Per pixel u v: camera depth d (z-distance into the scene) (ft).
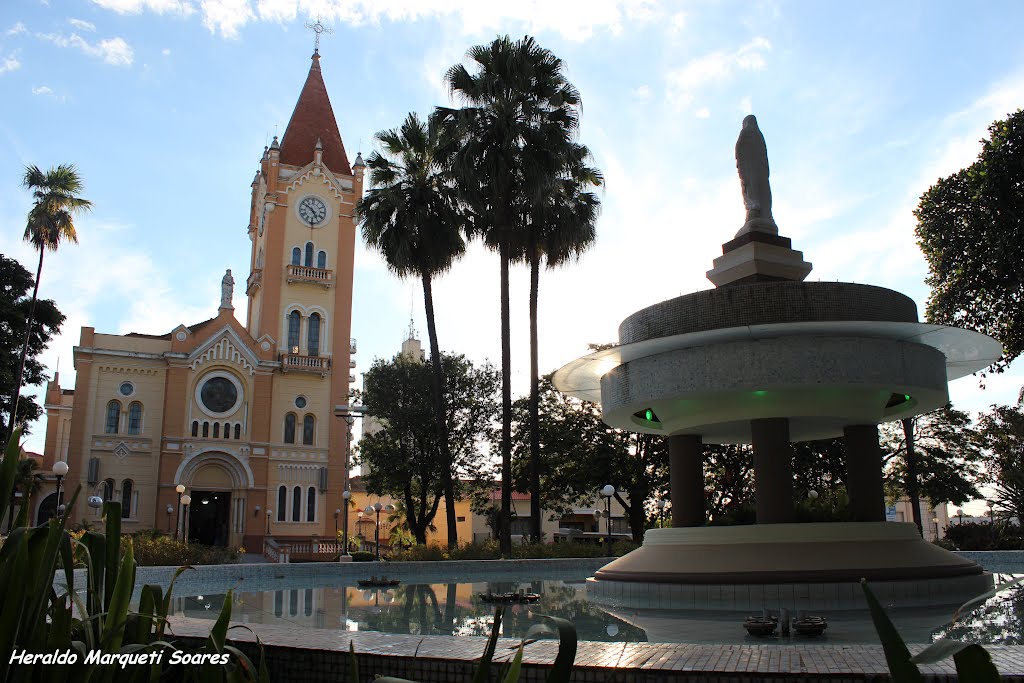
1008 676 11.97
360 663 15.34
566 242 89.51
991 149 65.05
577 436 120.16
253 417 163.94
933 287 72.49
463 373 135.95
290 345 172.45
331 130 188.75
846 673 12.69
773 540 31.65
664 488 122.93
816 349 32.09
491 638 9.29
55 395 199.52
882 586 29.55
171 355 159.43
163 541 75.25
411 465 131.64
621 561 36.04
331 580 53.62
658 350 34.94
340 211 181.27
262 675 10.82
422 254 94.02
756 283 34.58
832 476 101.40
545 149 85.15
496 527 158.81
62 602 11.32
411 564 60.23
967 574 32.01
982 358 38.60
